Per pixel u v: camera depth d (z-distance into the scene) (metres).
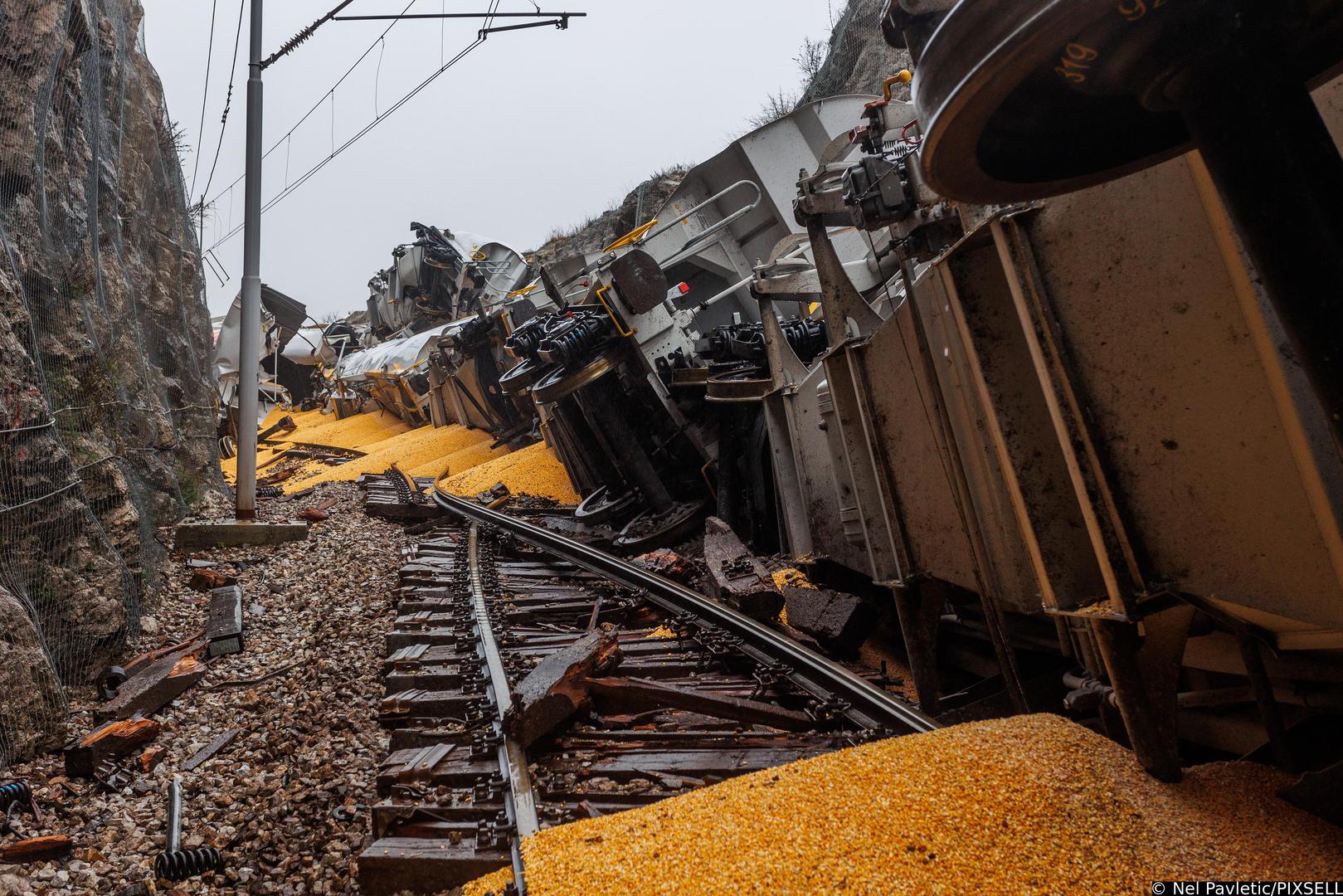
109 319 10.43
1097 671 3.47
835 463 6.56
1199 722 3.52
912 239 4.86
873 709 4.58
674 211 15.15
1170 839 2.42
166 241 15.95
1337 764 2.43
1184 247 2.35
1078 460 2.83
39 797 4.61
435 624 7.43
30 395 6.60
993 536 3.94
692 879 2.45
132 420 10.98
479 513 13.53
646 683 5.05
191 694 6.31
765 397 8.53
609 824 2.96
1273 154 1.32
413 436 26.88
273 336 40.62
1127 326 2.61
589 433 12.88
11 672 5.17
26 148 7.89
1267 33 1.30
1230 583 2.46
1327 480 2.06
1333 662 2.73
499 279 31.73
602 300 11.58
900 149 5.52
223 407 29.67
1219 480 2.41
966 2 1.36
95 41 10.73
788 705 5.09
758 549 10.33
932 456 4.50
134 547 8.28
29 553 6.12
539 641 6.77
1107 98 1.66
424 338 28.75
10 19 7.64
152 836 4.22
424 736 4.80
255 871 3.79
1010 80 1.36
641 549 10.89
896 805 2.65
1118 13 1.29
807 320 10.48
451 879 3.30
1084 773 2.76
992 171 1.65
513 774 4.01
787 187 14.54
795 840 2.55
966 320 3.30
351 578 9.87
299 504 15.98
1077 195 2.70
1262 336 2.12
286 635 7.82
